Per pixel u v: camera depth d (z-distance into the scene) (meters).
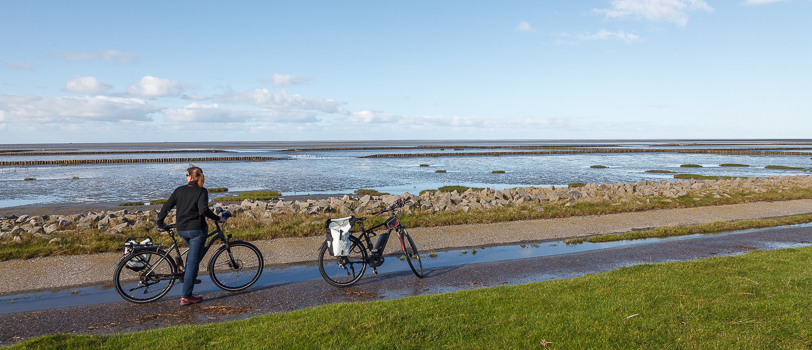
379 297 7.33
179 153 116.75
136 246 7.07
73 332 5.88
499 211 16.75
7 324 6.13
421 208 17.53
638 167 61.88
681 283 6.88
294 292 7.64
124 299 7.30
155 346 4.93
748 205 18.70
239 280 7.91
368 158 90.56
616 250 10.81
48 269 8.98
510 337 4.84
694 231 13.65
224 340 5.03
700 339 4.68
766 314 5.32
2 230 13.83
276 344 4.83
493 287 7.09
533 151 124.06
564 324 5.16
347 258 7.98
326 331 5.11
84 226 13.85
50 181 41.59
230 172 53.03
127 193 32.22
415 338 4.88
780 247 11.23
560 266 9.33
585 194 22.22
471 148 156.12
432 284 8.05
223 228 13.37
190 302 7.05
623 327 5.04
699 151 119.81
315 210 17.41
